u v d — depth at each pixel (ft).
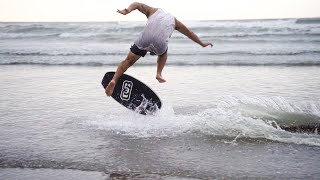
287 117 20.52
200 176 12.96
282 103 24.12
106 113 23.71
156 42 18.79
